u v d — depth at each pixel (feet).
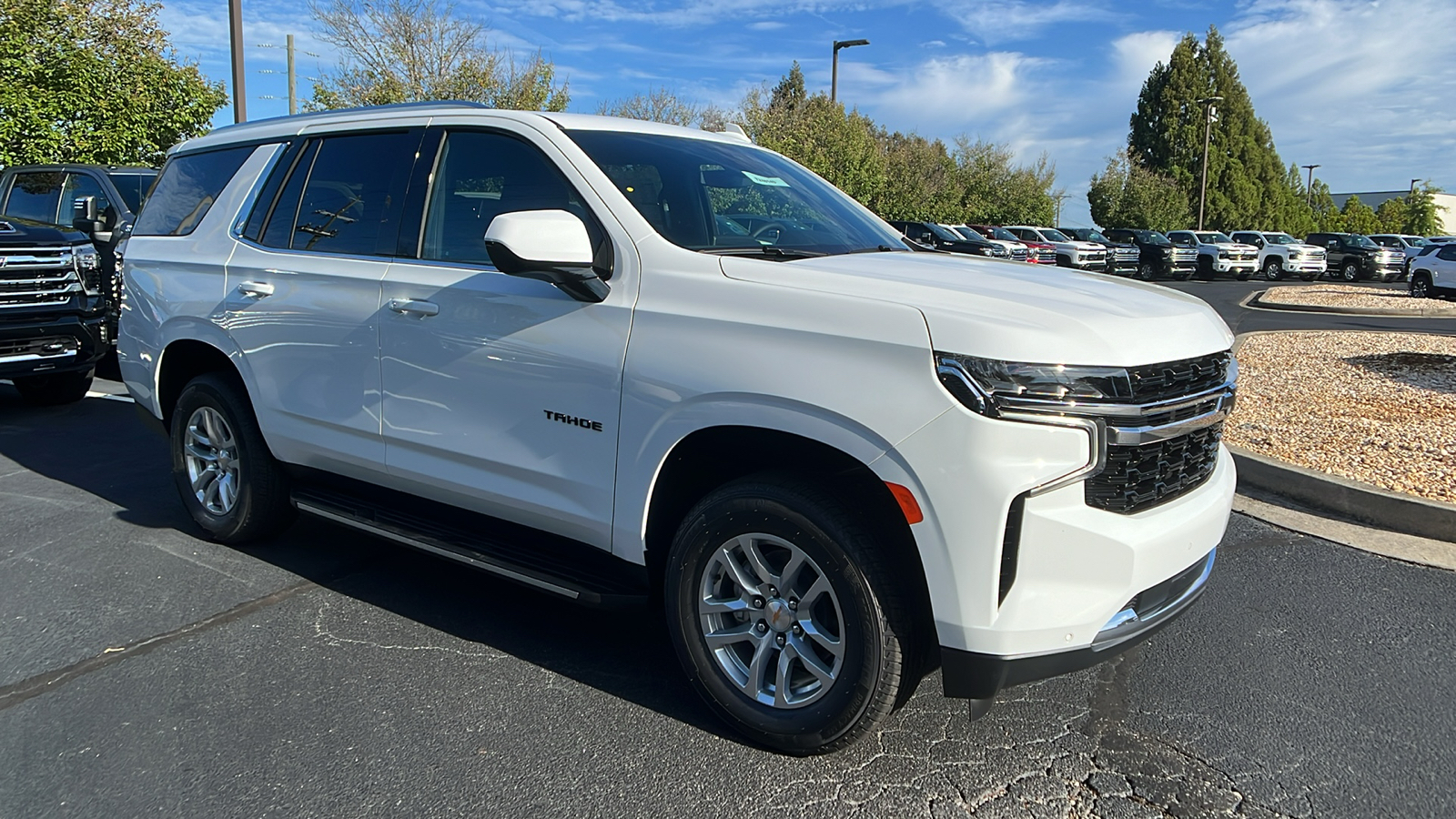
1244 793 9.30
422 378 11.83
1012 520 8.27
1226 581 14.61
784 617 9.51
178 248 15.31
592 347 10.27
